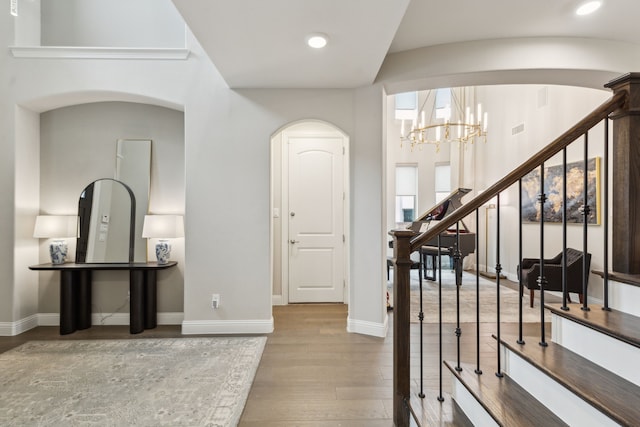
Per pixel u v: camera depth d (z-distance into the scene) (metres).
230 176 3.54
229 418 2.04
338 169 4.74
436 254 5.81
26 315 3.63
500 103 6.45
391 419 2.04
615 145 1.76
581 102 4.43
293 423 2.00
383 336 3.39
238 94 3.55
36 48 3.47
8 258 3.48
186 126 3.54
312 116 3.55
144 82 3.53
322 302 4.73
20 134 3.56
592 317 1.56
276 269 4.67
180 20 3.91
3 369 2.68
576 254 4.23
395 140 7.64
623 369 1.38
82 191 3.85
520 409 1.47
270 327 3.52
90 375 2.57
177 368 2.69
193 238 3.51
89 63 3.51
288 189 4.72
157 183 3.89
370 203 3.46
